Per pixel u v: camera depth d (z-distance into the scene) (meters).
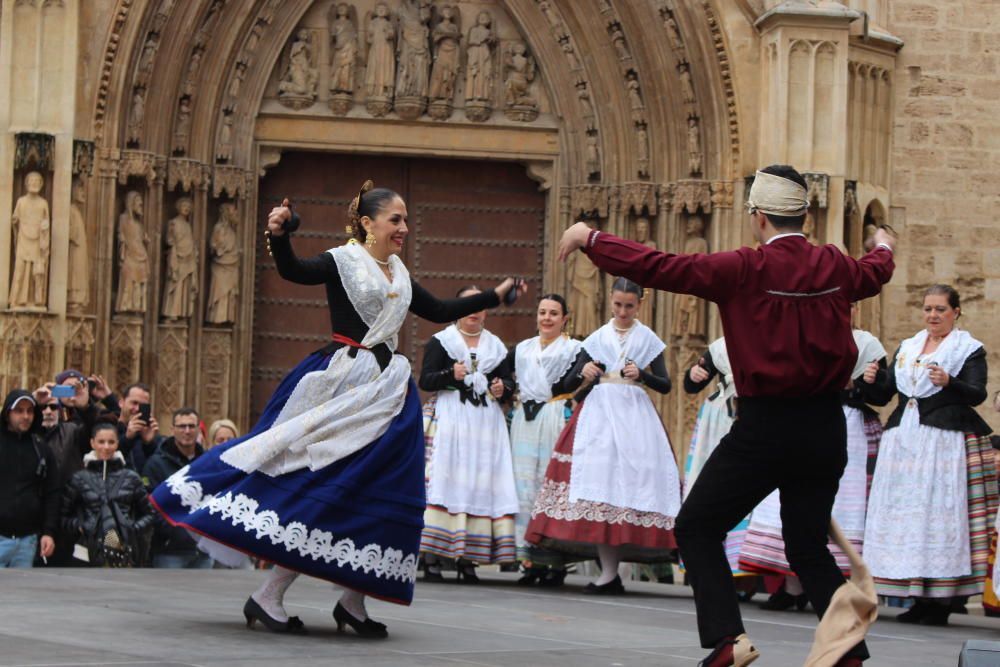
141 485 14.52
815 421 7.22
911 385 13.09
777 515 12.97
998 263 23.98
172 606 9.98
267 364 24.05
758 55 22.59
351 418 8.68
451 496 13.96
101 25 21.38
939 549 12.75
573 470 13.62
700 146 22.97
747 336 7.19
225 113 22.95
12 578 11.54
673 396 23.09
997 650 6.43
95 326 21.36
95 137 21.41
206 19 22.47
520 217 24.86
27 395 14.04
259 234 24.12
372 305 8.82
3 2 20.66
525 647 8.91
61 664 7.10
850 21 22.09
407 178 24.62
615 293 13.87
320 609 10.38
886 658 9.44
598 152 23.98
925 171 23.83
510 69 24.28
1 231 20.55
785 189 7.43
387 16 24.00
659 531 13.55
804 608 13.21
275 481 8.59
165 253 22.39
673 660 8.55
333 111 23.81
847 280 7.30
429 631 9.52
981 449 12.96
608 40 23.69
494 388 14.20
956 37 23.92
